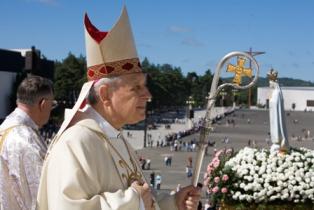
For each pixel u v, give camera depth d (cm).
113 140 387
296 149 979
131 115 387
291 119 13388
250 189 867
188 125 10531
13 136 488
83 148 353
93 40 382
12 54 6456
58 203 334
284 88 16125
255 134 10225
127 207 342
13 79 6481
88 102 388
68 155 346
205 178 911
